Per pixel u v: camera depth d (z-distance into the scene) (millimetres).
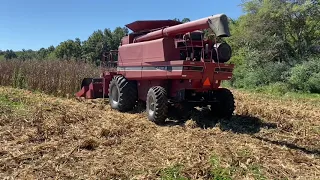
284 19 18109
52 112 7430
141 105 8703
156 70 6992
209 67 6434
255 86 17172
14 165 4266
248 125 6898
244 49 20438
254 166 4359
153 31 7668
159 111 6742
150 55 7160
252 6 19562
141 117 7578
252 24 18891
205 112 7723
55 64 14680
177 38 6965
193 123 6660
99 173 4074
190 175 4047
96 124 6539
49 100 9250
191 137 5746
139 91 8438
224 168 4262
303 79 15008
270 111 8555
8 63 15438
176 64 6305
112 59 9648
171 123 7004
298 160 4621
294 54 18375
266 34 18516
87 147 5102
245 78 18469
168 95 7297
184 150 4980
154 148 5109
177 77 6387
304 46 17875
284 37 18406
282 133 6320
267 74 17125
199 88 6648
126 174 4059
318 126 7031
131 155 4766
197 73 6340
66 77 12078
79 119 6867
